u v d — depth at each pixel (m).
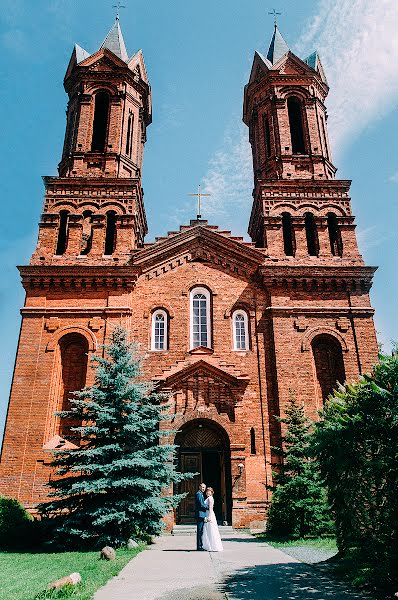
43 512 17.39
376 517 10.42
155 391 23.66
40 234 27.39
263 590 9.31
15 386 23.72
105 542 15.97
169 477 17.81
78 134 30.42
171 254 27.41
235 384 23.86
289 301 26.05
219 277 27.08
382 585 9.25
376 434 10.43
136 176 31.02
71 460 17.56
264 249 27.33
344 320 25.73
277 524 19.23
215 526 15.32
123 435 17.36
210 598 8.66
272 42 36.59
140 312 25.95
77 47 33.88
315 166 30.17
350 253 27.48
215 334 25.72
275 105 31.83
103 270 25.97
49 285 25.88
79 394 17.80
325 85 34.72
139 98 33.78
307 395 24.06
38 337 24.83
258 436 23.52
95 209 28.27
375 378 10.77
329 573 10.91
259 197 29.47
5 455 22.42
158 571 11.41
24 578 10.62
